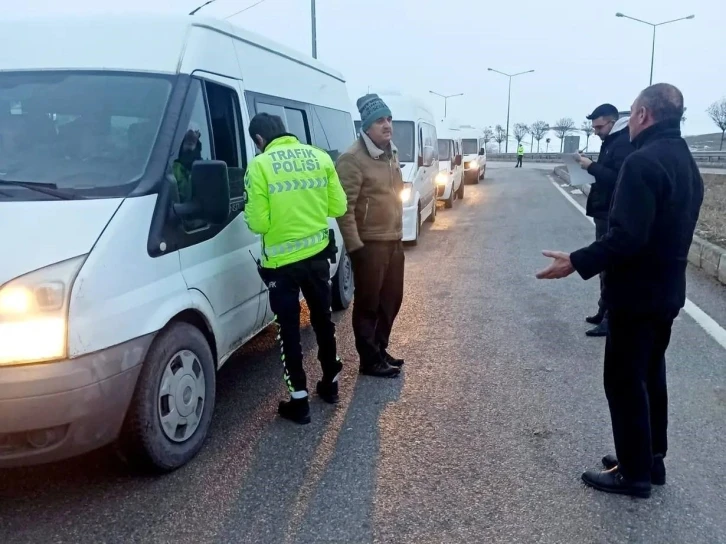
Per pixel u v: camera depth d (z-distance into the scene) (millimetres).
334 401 4664
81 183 3459
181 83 3967
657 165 3080
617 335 3344
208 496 3445
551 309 7105
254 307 4758
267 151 4168
